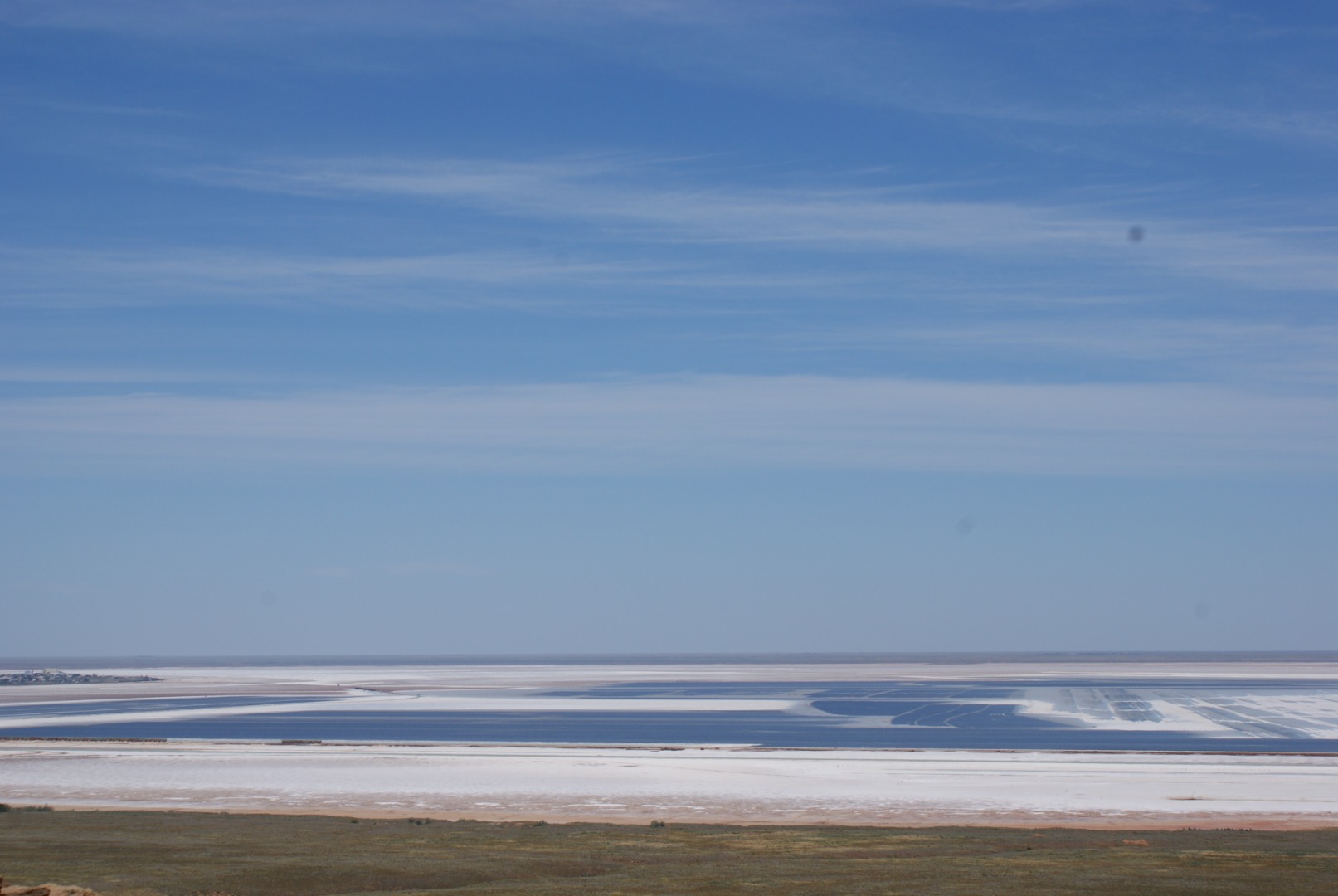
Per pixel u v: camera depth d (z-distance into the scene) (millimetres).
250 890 32062
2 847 38219
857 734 88375
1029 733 88625
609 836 41844
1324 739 82750
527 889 32125
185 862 35594
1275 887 31781
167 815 47125
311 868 34844
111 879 32594
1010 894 30859
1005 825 45625
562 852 38438
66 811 48281
